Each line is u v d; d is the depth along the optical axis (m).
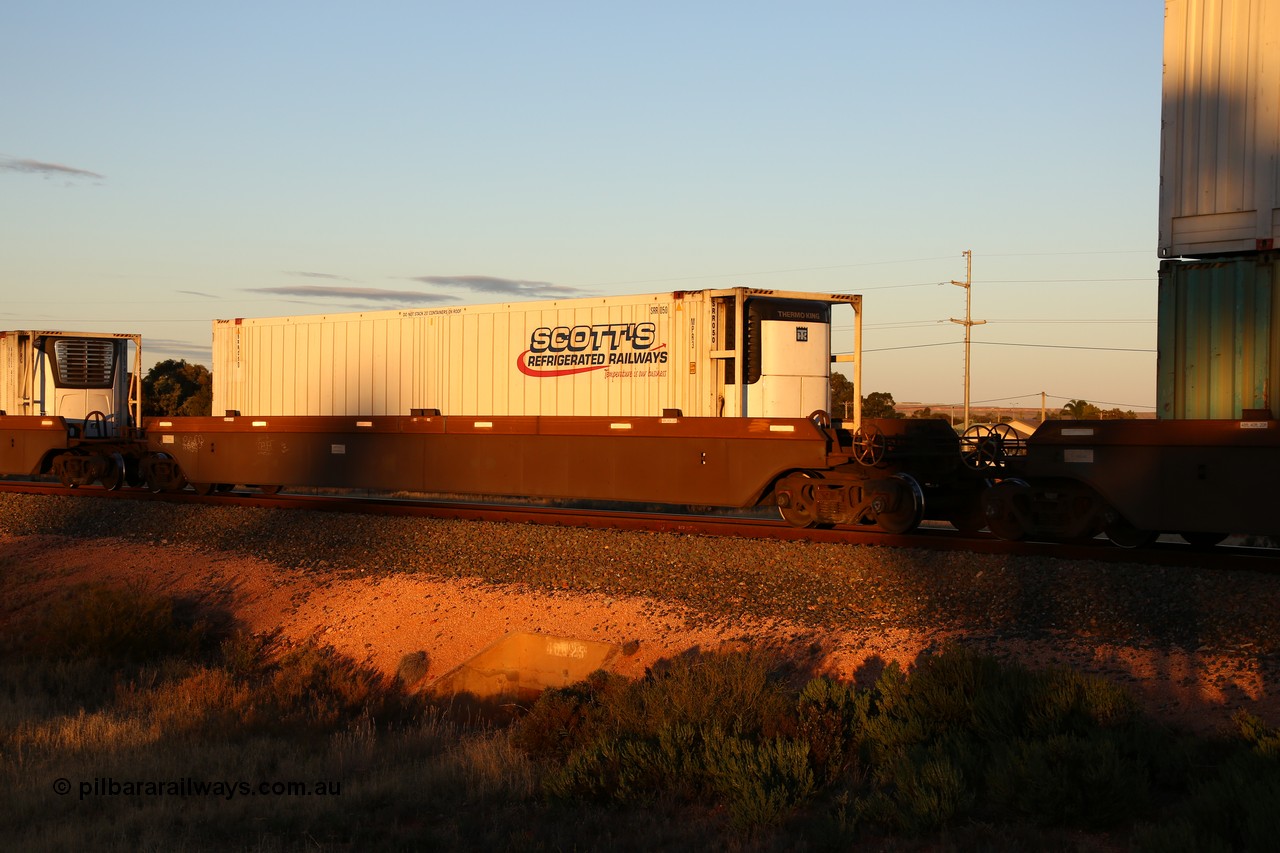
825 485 16.30
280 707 12.33
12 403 27.12
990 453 16.19
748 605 12.70
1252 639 9.85
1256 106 11.71
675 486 17.47
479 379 20.47
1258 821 6.38
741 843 7.36
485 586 14.67
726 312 17.75
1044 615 11.12
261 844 7.94
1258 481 11.66
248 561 17.38
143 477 25.64
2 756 10.40
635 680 11.48
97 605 14.65
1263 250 11.71
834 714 9.11
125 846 7.91
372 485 21.14
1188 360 12.21
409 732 11.07
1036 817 7.29
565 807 8.48
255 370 23.77
